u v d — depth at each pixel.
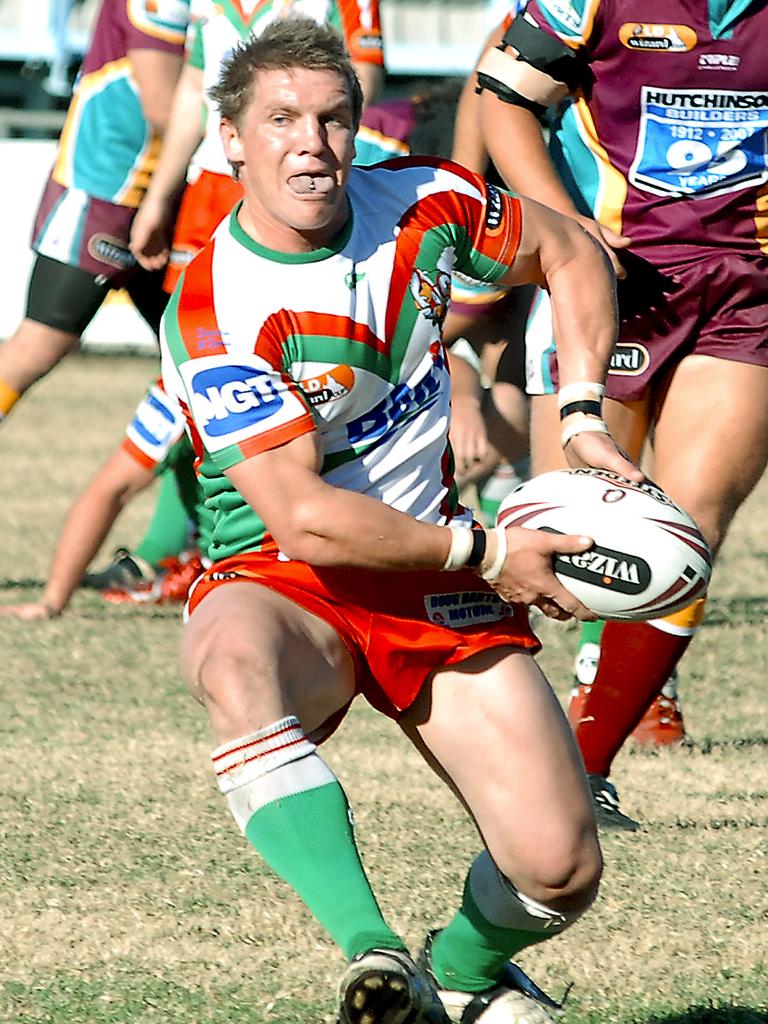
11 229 66.56
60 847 15.89
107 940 13.60
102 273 27.45
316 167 11.02
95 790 17.75
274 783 10.42
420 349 11.76
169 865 15.43
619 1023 11.95
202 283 11.48
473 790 11.45
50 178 27.73
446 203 12.02
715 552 16.66
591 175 17.00
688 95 16.47
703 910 14.23
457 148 20.08
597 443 12.05
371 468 11.77
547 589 11.31
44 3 86.19
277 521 10.95
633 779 18.30
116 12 27.11
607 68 16.50
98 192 27.19
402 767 18.72
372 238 11.65
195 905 14.41
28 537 34.12
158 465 26.59
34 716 20.92
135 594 28.38
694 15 16.14
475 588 11.87
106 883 14.95
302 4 24.34
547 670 24.17
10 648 24.72
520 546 11.13
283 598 11.55
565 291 12.38
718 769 18.77
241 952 13.37
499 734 11.41
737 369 16.72
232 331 11.24
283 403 11.02
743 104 16.48
